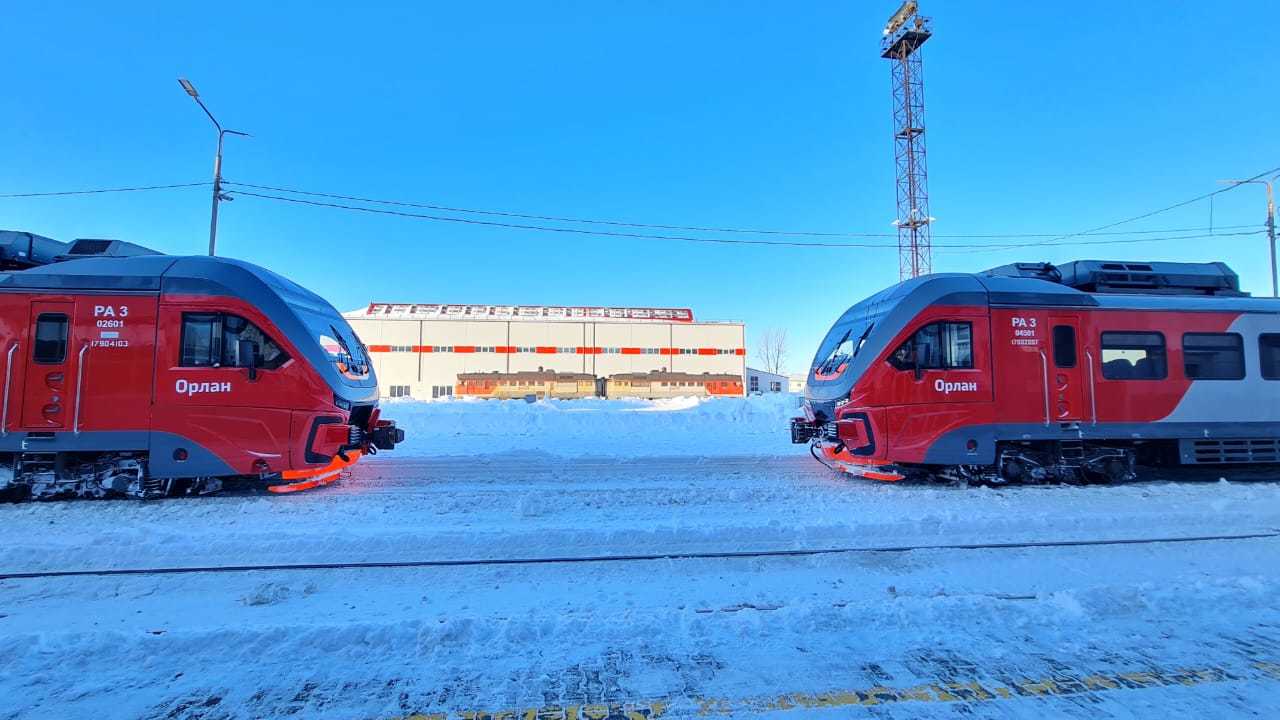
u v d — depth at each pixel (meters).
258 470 8.16
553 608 4.40
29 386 7.79
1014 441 9.07
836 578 5.08
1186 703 3.04
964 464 8.91
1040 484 9.25
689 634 3.86
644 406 25.41
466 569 5.34
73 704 3.04
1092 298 9.32
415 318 54.25
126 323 7.99
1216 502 7.57
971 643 3.71
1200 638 3.77
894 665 3.46
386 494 8.62
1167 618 4.06
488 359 54.84
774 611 4.12
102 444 7.83
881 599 4.55
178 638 3.67
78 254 9.13
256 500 8.19
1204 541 6.08
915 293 9.12
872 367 9.08
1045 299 9.18
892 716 2.94
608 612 4.20
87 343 7.90
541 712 3.01
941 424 8.87
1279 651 3.61
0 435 7.71
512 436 17.64
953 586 4.84
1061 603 4.21
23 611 4.36
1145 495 8.39
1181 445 9.38
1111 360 9.23
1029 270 10.34
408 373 53.59
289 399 8.29
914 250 43.97
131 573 5.18
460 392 51.81
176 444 7.94
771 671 3.40
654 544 6.11
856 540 6.20
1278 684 3.23
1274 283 26.84
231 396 8.10
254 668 3.43
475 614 4.25
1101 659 3.51
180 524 6.87
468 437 17.38
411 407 22.30
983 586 4.84
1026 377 9.01
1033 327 9.11
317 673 3.38
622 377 54.06
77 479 7.99
